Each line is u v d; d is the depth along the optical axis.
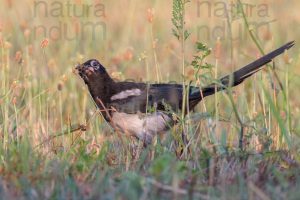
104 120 13.26
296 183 9.80
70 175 10.15
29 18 18.89
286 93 12.64
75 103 14.52
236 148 11.06
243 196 9.25
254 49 17.42
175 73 16.20
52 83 14.95
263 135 11.34
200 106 14.26
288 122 12.02
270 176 10.21
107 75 12.79
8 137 11.92
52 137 11.66
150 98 12.50
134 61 16.83
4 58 13.49
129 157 11.10
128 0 20.73
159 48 18.42
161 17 20.48
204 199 9.23
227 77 12.12
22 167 10.19
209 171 10.27
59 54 17.12
